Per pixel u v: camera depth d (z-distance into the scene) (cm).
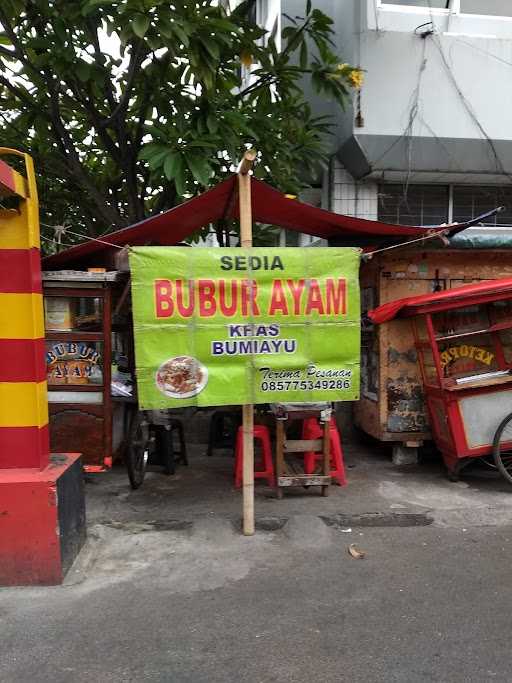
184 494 521
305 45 633
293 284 409
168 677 265
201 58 518
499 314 583
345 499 502
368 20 717
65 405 488
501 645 288
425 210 817
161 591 345
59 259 557
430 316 539
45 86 613
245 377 407
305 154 657
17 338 359
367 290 638
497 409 523
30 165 360
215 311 401
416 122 739
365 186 798
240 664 274
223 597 337
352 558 389
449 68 739
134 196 682
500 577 361
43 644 291
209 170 515
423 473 580
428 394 564
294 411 491
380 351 593
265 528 440
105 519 460
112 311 502
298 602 331
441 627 304
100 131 649
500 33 751
